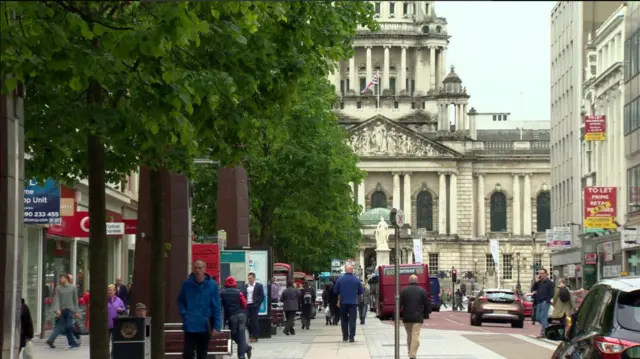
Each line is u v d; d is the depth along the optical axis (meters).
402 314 37.66
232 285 37.00
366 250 199.38
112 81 21.33
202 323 26.95
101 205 23.47
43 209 41.78
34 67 20.00
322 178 68.69
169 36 19.84
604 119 103.62
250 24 21.31
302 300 67.62
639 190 88.88
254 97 25.86
